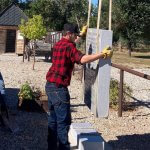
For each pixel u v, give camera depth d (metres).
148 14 40.97
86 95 7.47
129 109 11.56
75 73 18.47
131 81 18.73
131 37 41.16
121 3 40.84
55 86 6.37
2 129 8.59
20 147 7.55
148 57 40.22
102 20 41.91
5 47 34.53
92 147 6.96
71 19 50.72
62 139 6.45
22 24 24.45
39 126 9.02
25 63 24.16
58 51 6.40
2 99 8.70
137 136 8.75
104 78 6.53
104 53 6.14
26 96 10.41
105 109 6.68
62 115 6.40
